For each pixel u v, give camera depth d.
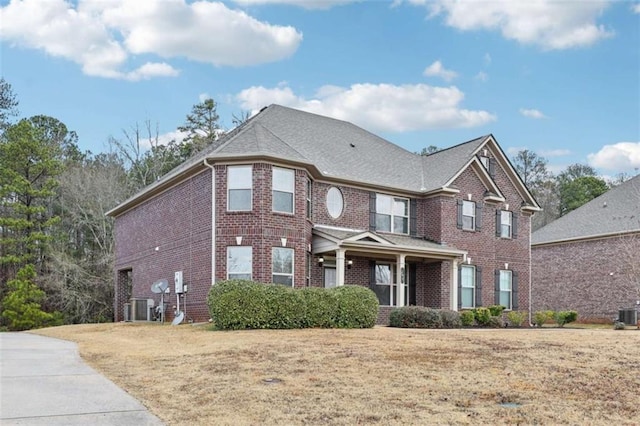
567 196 53.00
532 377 8.80
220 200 20.25
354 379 8.53
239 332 15.52
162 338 14.81
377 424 6.20
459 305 24.98
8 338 16.75
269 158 20.12
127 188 41.38
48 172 37.28
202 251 20.94
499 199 26.73
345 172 23.52
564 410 6.89
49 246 35.69
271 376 8.78
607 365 9.92
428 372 9.09
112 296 37.22
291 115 26.25
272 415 6.52
